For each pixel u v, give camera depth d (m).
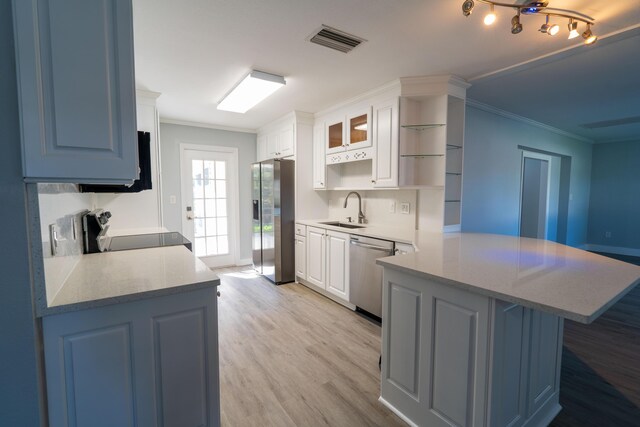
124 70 1.13
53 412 1.16
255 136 5.26
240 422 1.73
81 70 1.07
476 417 1.38
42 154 1.03
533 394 1.59
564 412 1.80
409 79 2.84
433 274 1.49
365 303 3.04
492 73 2.72
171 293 1.33
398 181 2.97
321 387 2.03
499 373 1.34
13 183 1.02
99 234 2.08
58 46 1.04
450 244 2.33
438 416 1.54
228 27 1.99
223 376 2.15
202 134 4.81
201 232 4.91
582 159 6.04
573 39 2.12
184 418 1.41
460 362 1.43
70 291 1.28
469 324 1.39
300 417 1.77
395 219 3.48
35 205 1.07
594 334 2.81
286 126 4.30
